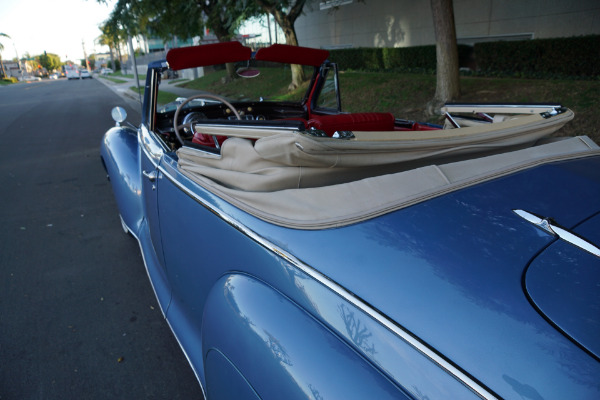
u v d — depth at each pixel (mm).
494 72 11266
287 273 1222
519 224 1247
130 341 2562
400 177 1398
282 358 1084
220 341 1338
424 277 1051
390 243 1155
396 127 2941
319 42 19484
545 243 1169
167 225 2076
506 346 886
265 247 1307
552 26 10945
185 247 1866
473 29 12891
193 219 1729
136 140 3504
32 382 2234
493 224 1240
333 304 1091
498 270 1064
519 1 11523
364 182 1351
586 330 897
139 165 3164
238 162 1511
